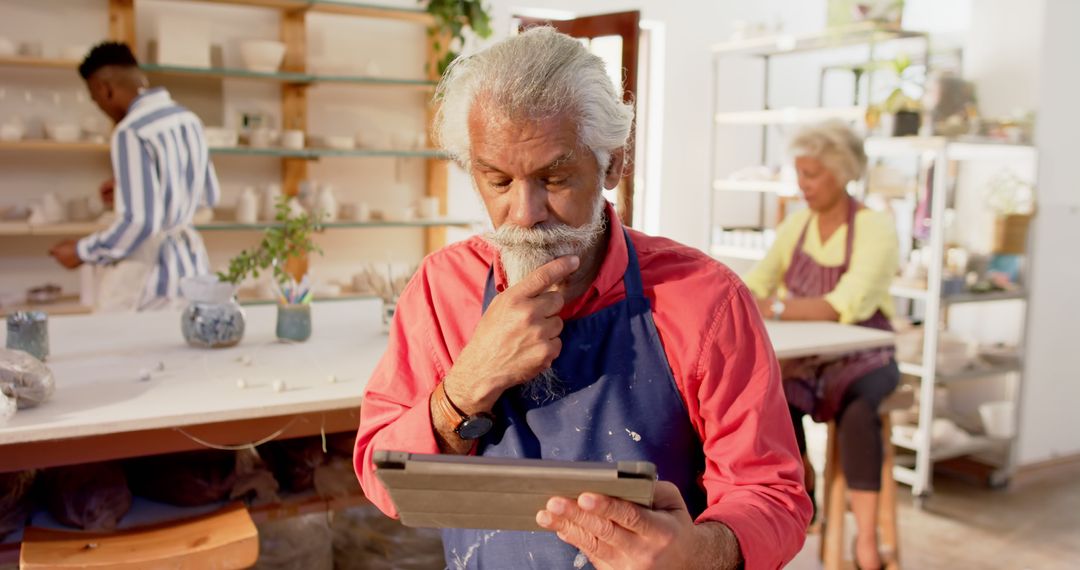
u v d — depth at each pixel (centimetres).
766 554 101
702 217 597
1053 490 418
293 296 250
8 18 419
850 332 285
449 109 105
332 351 239
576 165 101
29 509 197
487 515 94
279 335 250
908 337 399
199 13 455
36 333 218
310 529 230
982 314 448
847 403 301
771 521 104
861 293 308
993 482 420
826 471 313
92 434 175
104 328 261
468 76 103
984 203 430
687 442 115
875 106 416
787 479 110
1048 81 417
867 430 298
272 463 223
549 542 116
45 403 185
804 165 325
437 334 125
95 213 425
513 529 97
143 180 336
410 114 515
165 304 348
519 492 90
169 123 341
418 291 130
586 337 115
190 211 355
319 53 489
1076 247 435
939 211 381
